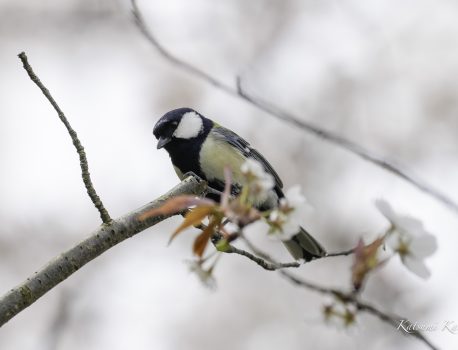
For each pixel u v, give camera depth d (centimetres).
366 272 398
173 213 570
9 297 504
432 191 608
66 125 541
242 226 437
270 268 517
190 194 586
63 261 524
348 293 398
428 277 398
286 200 440
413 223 403
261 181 437
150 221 557
